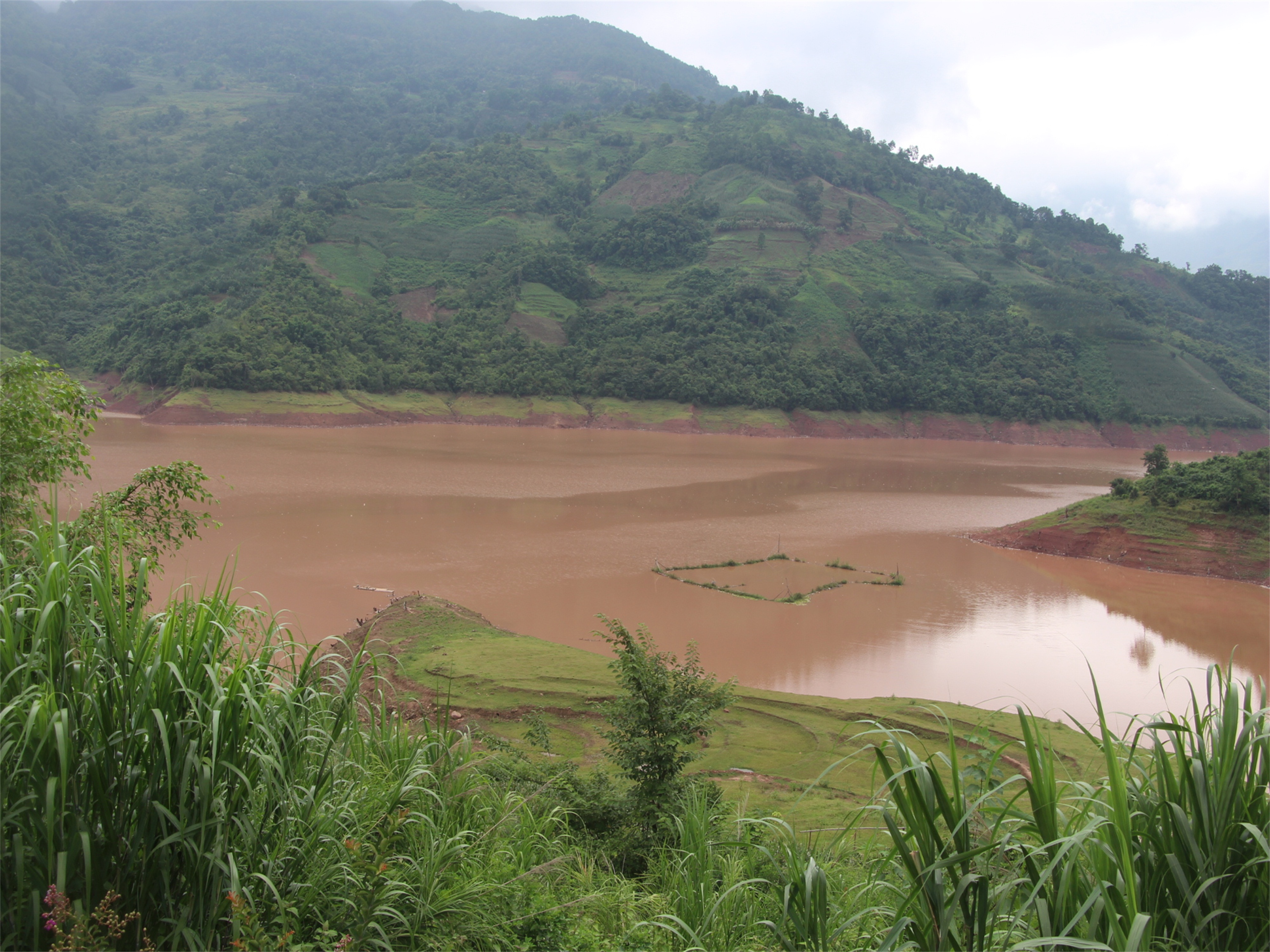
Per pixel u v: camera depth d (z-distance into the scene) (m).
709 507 64.62
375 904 5.81
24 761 5.09
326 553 43.50
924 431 137.50
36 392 11.19
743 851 8.45
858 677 29.69
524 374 130.00
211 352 108.00
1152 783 5.59
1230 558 48.25
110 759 5.22
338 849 6.06
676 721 11.53
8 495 10.31
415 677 26.09
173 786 5.20
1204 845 4.84
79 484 12.40
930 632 35.59
